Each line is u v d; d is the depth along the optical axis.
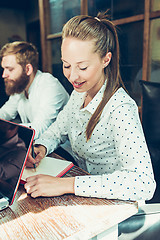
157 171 1.16
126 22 1.88
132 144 0.74
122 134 0.78
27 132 0.67
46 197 0.70
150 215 0.82
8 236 0.54
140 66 1.86
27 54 1.63
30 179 0.75
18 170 0.66
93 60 0.75
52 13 2.77
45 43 2.89
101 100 0.91
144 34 1.73
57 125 1.22
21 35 4.14
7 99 2.26
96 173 1.02
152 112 1.15
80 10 2.38
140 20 1.78
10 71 1.64
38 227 0.56
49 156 1.04
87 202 0.67
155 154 1.16
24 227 0.56
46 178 0.74
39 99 1.71
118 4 1.95
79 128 1.03
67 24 0.75
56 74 2.86
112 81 0.87
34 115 1.81
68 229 0.55
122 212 0.63
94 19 0.78
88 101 1.00
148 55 1.75
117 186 0.69
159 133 1.14
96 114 0.88
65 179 0.73
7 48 1.61
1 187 0.70
